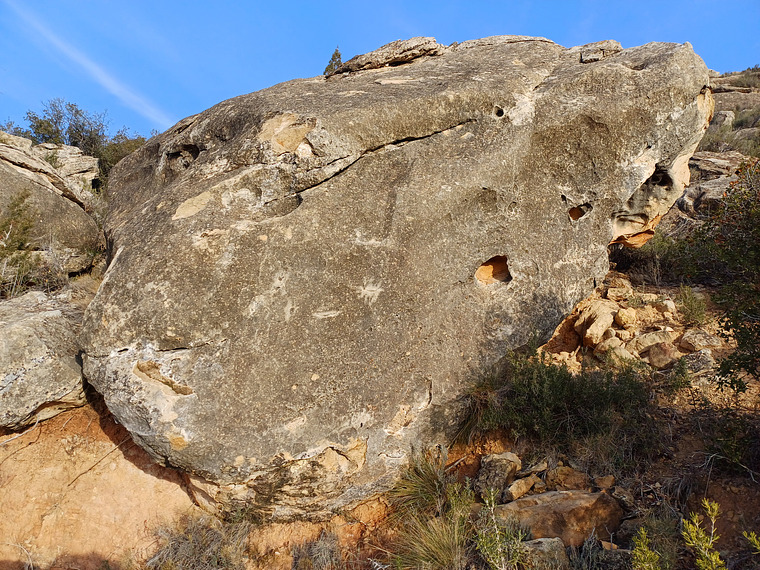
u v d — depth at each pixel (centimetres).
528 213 436
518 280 428
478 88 430
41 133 1295
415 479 385
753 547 282
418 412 393
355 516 390
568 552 310
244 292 353
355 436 373
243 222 363
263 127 396
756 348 362
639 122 446
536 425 394
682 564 288
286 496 371
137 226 379
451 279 406
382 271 385
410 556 334
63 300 493
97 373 339
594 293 606
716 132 1349
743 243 376
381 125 401
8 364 367
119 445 405
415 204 396
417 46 559
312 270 371
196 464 341
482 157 417
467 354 407
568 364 486
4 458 384
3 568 348
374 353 381
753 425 361
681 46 464
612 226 486
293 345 362
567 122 435
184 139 477
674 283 636
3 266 521
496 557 292
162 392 334
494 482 370
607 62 477
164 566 352
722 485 328
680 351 482
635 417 393
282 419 355
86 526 372
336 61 1227
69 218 642
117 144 1285
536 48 551
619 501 339
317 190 384
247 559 367
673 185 496
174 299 338
